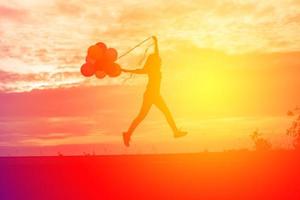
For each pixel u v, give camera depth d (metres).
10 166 13.95
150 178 12.45
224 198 11.34
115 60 11.25
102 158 13.82
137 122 10.92
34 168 13.64
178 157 13.44
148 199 11.55
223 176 12.20
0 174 13.41
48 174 13.20
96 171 13.02
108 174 12.76
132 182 12.31
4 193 12.51
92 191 12.16
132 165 13.18
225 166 12.66
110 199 11.74
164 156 13.58
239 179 12.02
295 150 13.35
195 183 12.07
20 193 12.45
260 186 11.67
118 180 12.43
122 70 11.12
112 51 11.26
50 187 12.53
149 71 10.94
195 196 11.55
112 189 12.09
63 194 12.17
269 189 11.48
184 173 12.49
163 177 12.38
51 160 14.09
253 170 12.40
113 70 11.11
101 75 11.28
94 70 11.27
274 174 12.08
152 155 13.74
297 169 12.16
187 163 12.98
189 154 13.65
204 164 12.86
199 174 12.43
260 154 13.25
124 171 12.88
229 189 11.66
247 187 11.72
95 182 12.51
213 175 12.29
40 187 12.57
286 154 13.09
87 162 13.61
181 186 11.92
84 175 12.91
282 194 11.22
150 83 10.89
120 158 13.75
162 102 10.88
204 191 11.72
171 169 12.71
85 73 11.30
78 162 13.67
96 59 11.17
